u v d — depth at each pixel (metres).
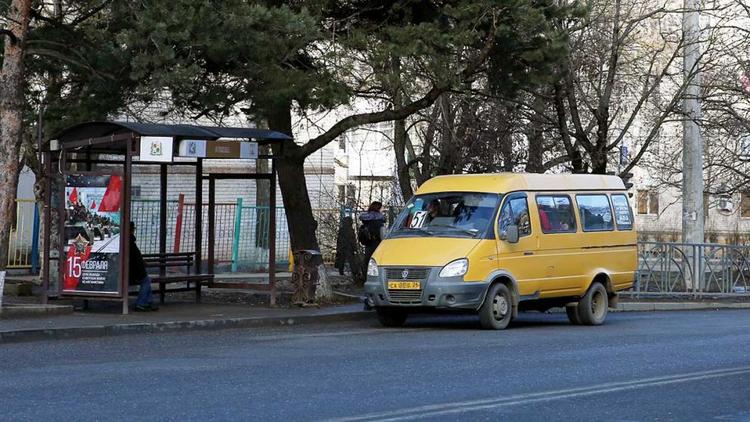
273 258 21.84
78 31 21.50
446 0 22.19
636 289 27.77
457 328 19.50
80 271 19.61
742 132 32.78
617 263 21.84
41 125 21.03
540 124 28.20
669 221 61.81
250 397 10.81
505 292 19.27
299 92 20.06
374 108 34.19
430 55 20.94
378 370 12.98
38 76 23.95
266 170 37.31
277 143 21.06
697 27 28.11
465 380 12.22
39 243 29.02
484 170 29.38
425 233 19.56
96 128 19.27
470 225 19.36
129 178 19.25
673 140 47.25
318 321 20.41
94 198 19.53
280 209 32.50
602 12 27.03
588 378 12.53
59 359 14.02
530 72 22.94
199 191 22.48
